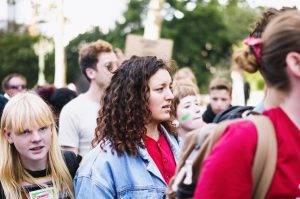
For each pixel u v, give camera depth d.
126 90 2.69
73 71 42.97
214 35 38.44
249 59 1.74
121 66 2.76
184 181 1.73
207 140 1.70
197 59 37.97
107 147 2.70
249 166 1.58
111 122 2.70
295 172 1.58
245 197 1.58
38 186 2.80
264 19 2.06
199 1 38.75
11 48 37.88
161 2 15.15
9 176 2.77
